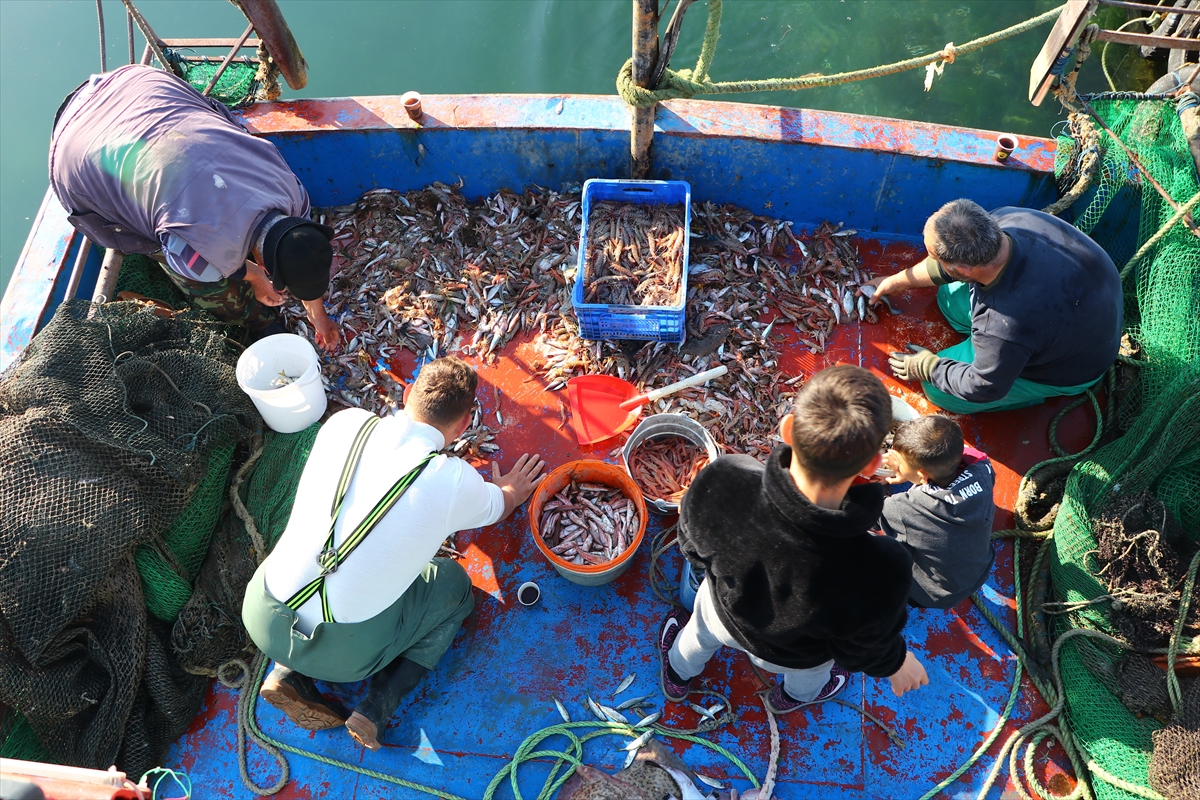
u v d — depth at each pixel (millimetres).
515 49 7664
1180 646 3387
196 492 3777
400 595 3180
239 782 3486
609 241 4426
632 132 4402
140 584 3559
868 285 4758
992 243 3393
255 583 3104
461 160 4867
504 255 4895
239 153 3734
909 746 3467
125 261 4418
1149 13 6930
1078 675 3494
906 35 7469
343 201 5164
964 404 4188
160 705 3482
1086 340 3633
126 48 7355
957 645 3697
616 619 3797
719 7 3789
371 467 2963
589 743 3518
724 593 2393
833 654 2438
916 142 4469
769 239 4906
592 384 4379
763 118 4570
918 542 3281
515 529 4023
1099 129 4242
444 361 3076
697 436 4020
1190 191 4043
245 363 3967
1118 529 3553
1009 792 3363
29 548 3209
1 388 3580
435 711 3609
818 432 1955
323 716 3393
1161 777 3131
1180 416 3566
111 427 3520
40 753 3416
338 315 4789
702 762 3461
